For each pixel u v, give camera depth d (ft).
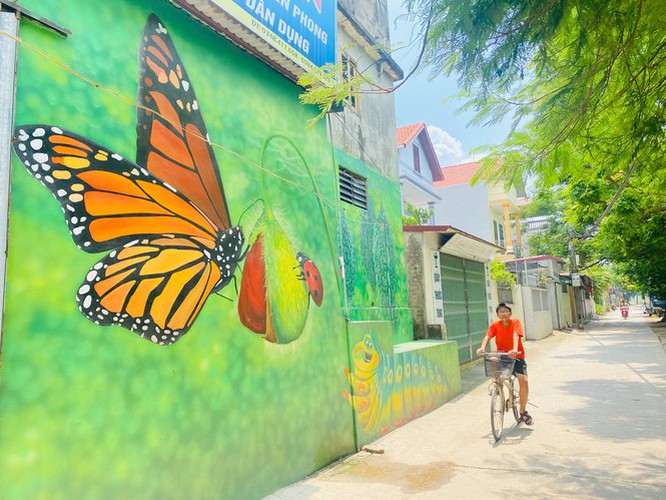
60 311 9.71
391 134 32.45
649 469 15.97
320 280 18.76
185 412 12.08
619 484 14.76
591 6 10.82
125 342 10.88
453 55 11.60
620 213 46.68
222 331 13.57
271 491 14.49
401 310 30.17
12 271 9.04
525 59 11.90
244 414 13.88
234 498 13.15
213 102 14.55
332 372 18.39
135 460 10.72
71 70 10.46
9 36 9.21
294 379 16.24
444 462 17.60
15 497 8.61
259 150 16.29
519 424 22.84
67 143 10.25
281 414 15.34
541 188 19.24
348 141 26.21
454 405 27.86
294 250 17.43
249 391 14.19
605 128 16.93
